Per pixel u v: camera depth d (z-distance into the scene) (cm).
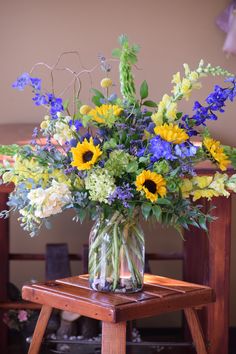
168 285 241
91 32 390
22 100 391
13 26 388
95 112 215
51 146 218
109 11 391
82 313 220
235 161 225
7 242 346
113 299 220
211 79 393
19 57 389
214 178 221
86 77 390
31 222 217
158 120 214
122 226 224
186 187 217
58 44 390
